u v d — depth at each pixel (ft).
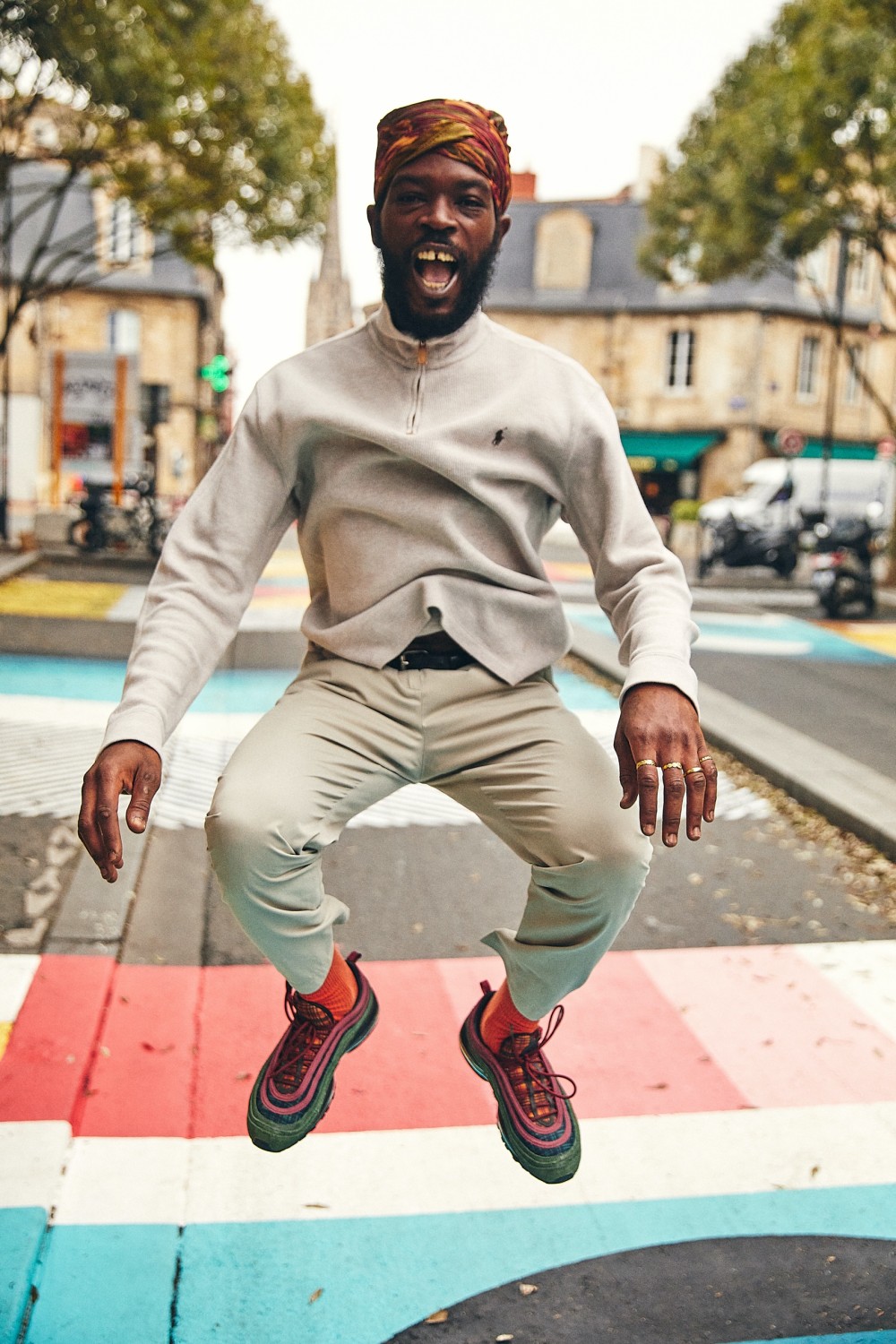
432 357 6.86
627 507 6.91
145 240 135.85
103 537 67.51
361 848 17.06
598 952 6.78
